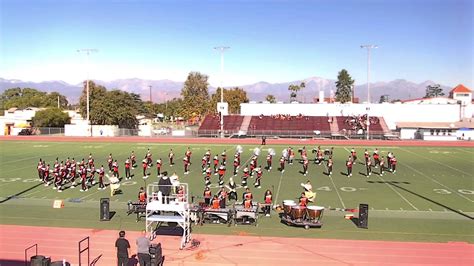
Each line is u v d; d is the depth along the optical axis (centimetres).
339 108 8306
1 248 1783
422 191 2909
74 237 1920
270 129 7556
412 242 1847
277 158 4441
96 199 2686
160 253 1582
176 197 1870
